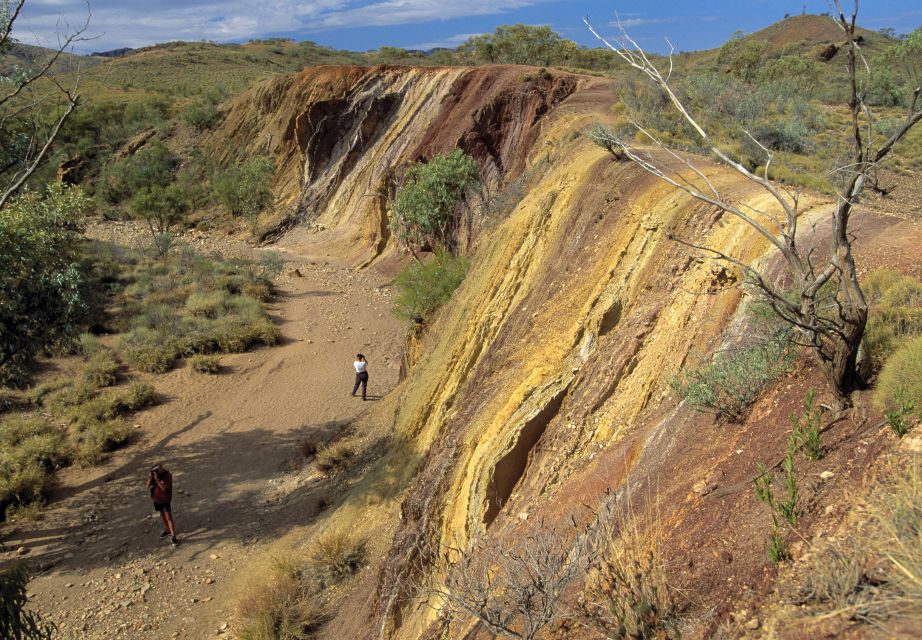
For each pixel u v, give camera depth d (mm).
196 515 14164
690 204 9750
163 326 24344
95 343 22875
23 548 12891
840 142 19109
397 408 14250
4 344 12414
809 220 8617
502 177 29969
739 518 4008
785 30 83375
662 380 7336
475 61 55000
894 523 3008
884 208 9852
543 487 7418
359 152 42812
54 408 18719
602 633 3506
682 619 3441
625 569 3910
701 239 8938
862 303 4246
